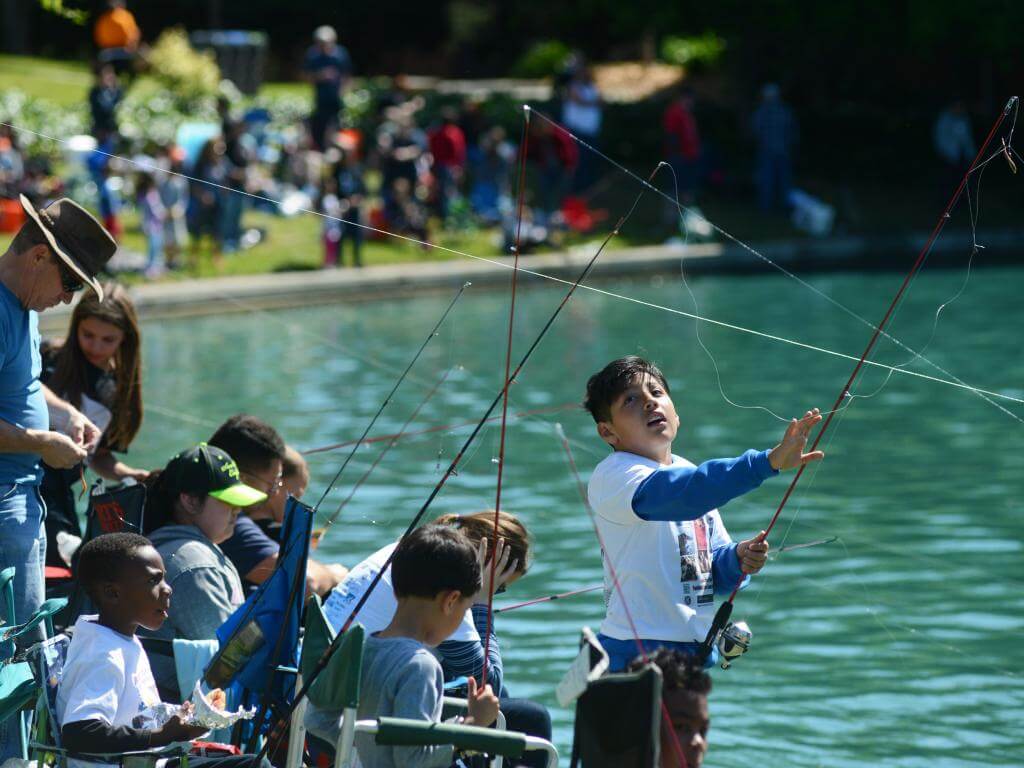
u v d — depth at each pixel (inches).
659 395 579.5
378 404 1667.1
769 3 3695.9
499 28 5137.8
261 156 3139.8
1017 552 1109.1
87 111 3398.1
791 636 936.3
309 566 717.9
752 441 1503.4
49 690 546.9
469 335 2208.4
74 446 607.8
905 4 3681.1
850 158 3821.4
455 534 507.8
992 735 767.1
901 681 850.1
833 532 1174.3
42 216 613.9
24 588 605.6
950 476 1368.1
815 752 750.5
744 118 3993.6
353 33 5137.8
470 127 3250.5
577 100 3161.9
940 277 2898.6
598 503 567.5
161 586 540.4
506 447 1457.9
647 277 2871.6
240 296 2461.9
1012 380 1866.4
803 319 2388.0
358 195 2674.7
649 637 568.1
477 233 2989.7
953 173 3309.5
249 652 544.4
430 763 477.1
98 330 761.0
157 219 2556.6
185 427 1507.1
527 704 602.5
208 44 4025.6
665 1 3818.9
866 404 1734.7
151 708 530.0
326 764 547.5
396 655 484.7
